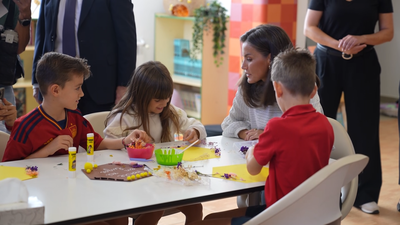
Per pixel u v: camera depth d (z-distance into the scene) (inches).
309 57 57.8
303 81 55.9
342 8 107.8
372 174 115.1
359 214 113.7
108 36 102.5
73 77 68.2
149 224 75.4
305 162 53.9
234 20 167.2
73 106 69.9
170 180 57.9
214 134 141.1
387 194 127.0
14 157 66.9
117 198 51.3
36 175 57.8
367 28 109.3
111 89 104.3
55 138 68.4
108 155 69.3
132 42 104.5
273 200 55.1
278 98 59.2
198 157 69.5
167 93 79.8
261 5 155.6
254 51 76.1
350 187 70.6
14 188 44.9
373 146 114.0
